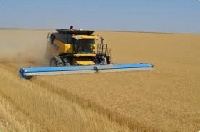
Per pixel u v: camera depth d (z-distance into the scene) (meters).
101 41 20.06
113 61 26.58
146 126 8.79
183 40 65.25
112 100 11.27
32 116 9.65
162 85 14.62
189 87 14.30
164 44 54.12
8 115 9.59
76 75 16.67
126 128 8.85
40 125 8.98
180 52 40.59
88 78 15.82
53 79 15.13
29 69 15.83
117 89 13.24
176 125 8.84
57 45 20.42
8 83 13.88
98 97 11.61
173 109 10.35
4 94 12.15
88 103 10.99
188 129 8.56
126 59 28.94
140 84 14.66
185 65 25.42
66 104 10.59
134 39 64.44
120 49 41.75
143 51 40.03
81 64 18.94
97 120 9.21
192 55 36.66
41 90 12.70
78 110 9.98
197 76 18.14
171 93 12.84
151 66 19.84
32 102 10.84
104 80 15.41
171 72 19.78
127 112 9.89
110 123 9.02
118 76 16.81
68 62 19.52
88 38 19.56
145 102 11.16
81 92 12.37
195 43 57.72
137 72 18.69
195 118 9.47
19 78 15.52
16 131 8.42
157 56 33.91
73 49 19.58
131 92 12.77
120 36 74.38
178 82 15.62
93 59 20.11
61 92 12.55
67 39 19.53
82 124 8.83
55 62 19.34
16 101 11.02
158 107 10.55
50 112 9.84
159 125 8.82
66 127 8.70
